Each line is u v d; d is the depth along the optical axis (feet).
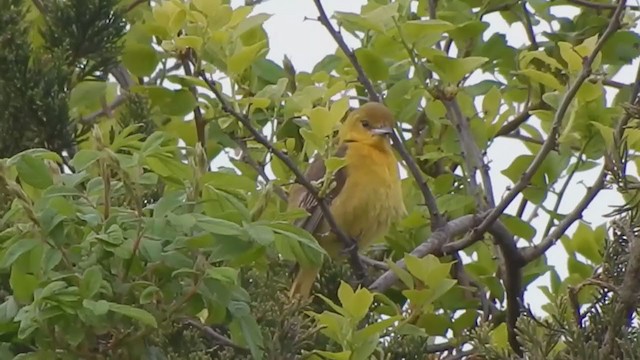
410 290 32.32
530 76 39.09
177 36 35.86
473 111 43.45
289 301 29.50
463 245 37.22
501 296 39.47
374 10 39.73
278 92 37.99
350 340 27.89
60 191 24.80
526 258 36.73
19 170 25.35
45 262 24.34
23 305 25.23
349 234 43.21
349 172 42.88
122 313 23.82
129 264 24.80
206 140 39.88
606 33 34.78
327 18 39.24
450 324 35.83
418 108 44.29
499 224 36.70
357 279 37.58
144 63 38.04
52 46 37.37
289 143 40.27
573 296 26.89
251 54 36.04
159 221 24.57
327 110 34.40
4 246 24.68
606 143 34.40
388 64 42.68
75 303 24.00
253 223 25.55
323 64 43.14
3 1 36.63
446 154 42.68
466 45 44.11
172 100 37.09
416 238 43.57
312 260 26.76
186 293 25.23
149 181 25.81
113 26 37.24
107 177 25.31
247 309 25.95
